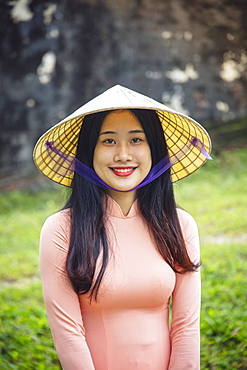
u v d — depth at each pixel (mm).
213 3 12016
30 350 4035
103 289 1991
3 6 11781
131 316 2027
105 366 2008
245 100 12742
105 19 12055
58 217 2115
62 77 12297
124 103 1988
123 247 2088
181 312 2123
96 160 2109
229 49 12453
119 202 2174
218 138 12062
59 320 1999
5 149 12453
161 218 2152
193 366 2047
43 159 2252
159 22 12141
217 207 8445
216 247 6531
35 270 6602
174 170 2408
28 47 12133
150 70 12289
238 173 10266
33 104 12398
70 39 12125
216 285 5105
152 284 2027
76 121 2205
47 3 11875
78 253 2018
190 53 12344
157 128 2154
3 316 4734
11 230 8547
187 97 12430
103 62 12250
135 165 2104
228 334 3896
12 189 11430
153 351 2035
